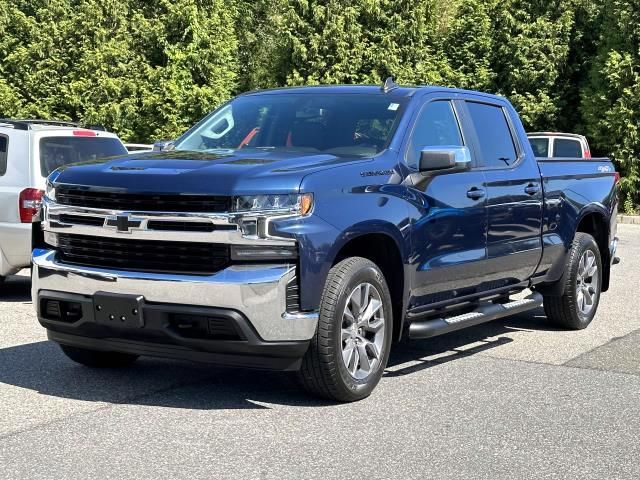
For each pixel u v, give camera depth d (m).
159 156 6.25
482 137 7.56
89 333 5.87
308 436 5.24
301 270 5.51
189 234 5.46
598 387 6.56
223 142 7.01
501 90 27.64
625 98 24.81
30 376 6.57
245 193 5.42
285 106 7.12
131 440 5.11
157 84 27.58
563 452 5.08
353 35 27.64
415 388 6.42
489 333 8.66
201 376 6.65
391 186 6.25
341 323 5.74
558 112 27.08
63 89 27.67
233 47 29.09
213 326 5.46
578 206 8.66
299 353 5.58
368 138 6.61
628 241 18.42
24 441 5.07
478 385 6.55
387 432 5.35
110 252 5.76
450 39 29.41
